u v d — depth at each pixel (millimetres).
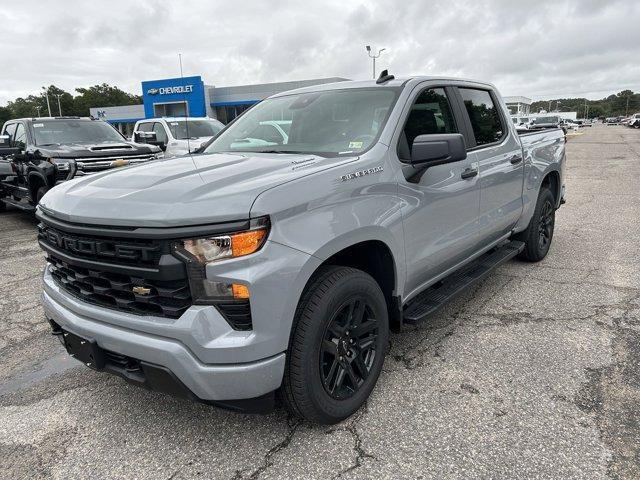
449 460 2385
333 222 2461
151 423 2805
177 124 12312
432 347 3545
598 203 9227
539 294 4504
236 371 2174
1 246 7340
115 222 2250
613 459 2342
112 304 2428
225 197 2195
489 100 4449
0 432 2787
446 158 2824
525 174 4746
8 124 9938
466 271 4113
